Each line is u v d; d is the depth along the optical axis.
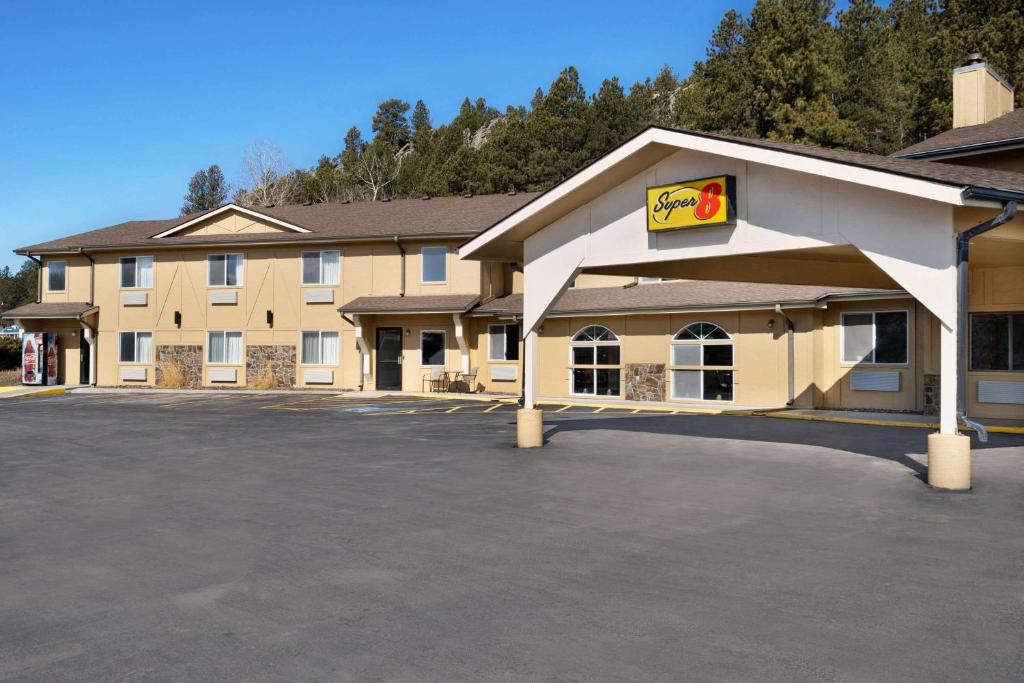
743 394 22.84
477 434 16.53
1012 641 4.95
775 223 11.30
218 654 4.93
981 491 9.69
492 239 14.41
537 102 59.81
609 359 25.95
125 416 21.59
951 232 9.73
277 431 17.52
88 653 4.98
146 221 38.78
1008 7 37.84
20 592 6.24
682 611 5.55
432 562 6.88
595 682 4.44
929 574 6.34
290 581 6.41
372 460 12.92
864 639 5.00
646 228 12.82
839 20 58.91
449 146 69.50
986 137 17.56
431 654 4.88
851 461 12.19
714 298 23.20
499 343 29.14
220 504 9.49
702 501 9.28
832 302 21.30
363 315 30.34
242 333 32.41
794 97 48.50
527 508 9.02
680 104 56.09
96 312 33.97
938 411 19.27
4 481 11.40
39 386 33.56
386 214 33.81
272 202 69.94
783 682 4.40
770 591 5.96
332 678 4.56
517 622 5.40
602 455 13.07
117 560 7.12
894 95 48.09
